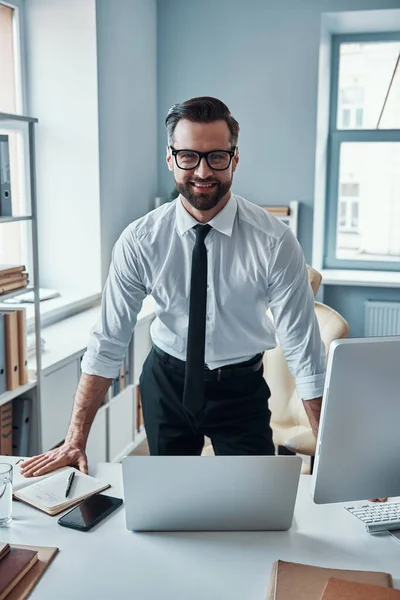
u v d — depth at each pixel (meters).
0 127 3.58
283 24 4.32
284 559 1.32
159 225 1.89
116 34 3.92
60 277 3.94
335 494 1.37
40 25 3.73
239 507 1.40
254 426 2.03
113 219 4.02
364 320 4.66
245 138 4.50
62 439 3.11
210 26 4.43
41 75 3.77
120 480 1.65
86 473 1.67
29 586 1.21
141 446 3.95
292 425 2.58
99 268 3.88
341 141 4.82
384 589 1.14
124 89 4.08
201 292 1.86
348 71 4.77
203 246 1.83
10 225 3.72
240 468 1.37
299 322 1.83
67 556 1.32
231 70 4.45
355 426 1.32
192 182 1.68
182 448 2.07
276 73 4.38
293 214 4.41
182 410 2.04
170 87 4.57
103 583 1.23
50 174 3.86
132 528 1.41
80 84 3.73
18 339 2.76
